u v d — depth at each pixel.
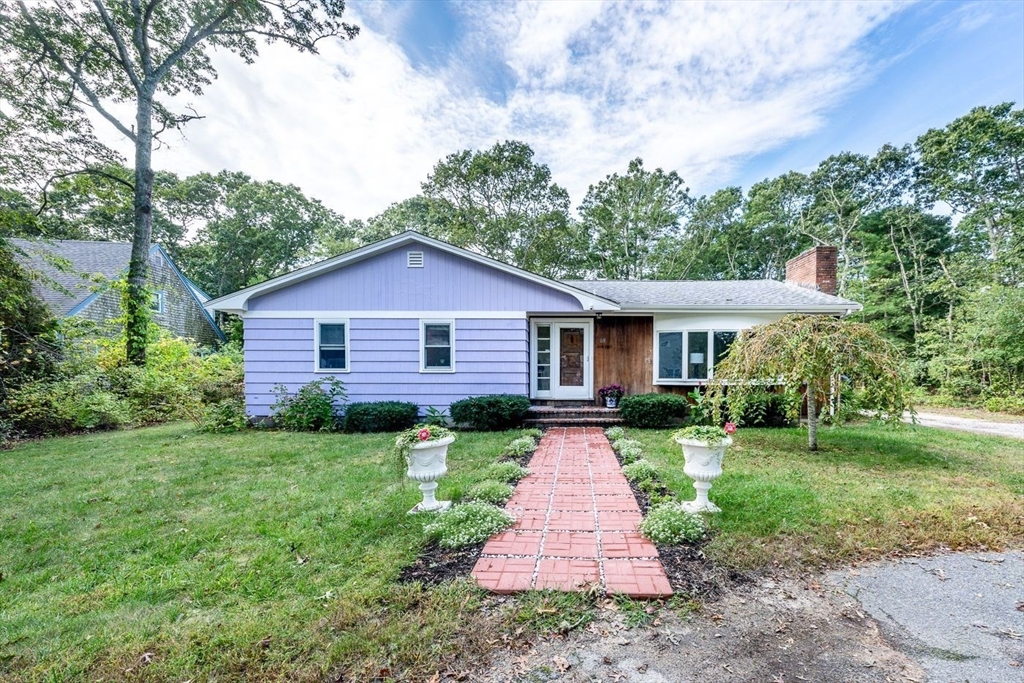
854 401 6.18
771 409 8.67
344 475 5.39
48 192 11.62
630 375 10.23
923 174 19.59
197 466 5.95
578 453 6.60
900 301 18.19
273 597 2.66
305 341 9.28
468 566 3.00
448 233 23.09
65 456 6.64
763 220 25.42
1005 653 2.15
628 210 24.45
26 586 2.85
